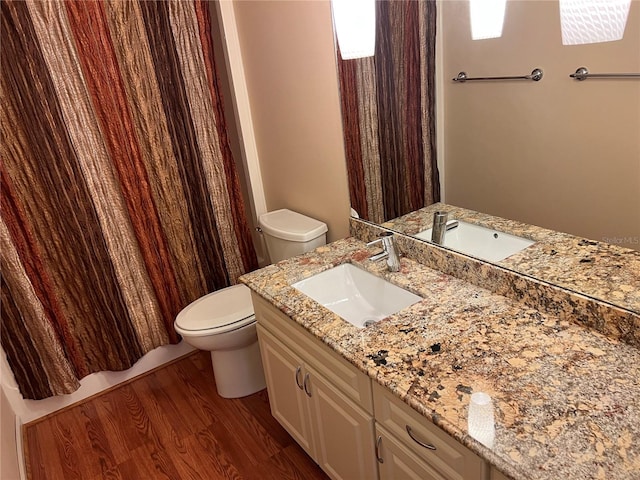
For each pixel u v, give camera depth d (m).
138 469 2.05
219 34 2.44
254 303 1.85
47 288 2.21
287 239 2.24
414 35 1.49
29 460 2.14
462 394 1.09
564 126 1.21
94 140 2.16
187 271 2.58
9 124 1.96
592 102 1.13
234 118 2.63
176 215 2.47
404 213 1.79
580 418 0.99
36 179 2.06
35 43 1.94
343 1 1.70
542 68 1.21
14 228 2.07
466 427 1.00
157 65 2.23
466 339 1.28
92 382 2.49
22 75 1.94
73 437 2.26
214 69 2.39
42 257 2.16
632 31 1.02
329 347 1.40
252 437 2.15
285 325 1.65
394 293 1.67
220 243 2.67
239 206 2.68
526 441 0.95
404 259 1.81
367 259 1.86
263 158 2.63
